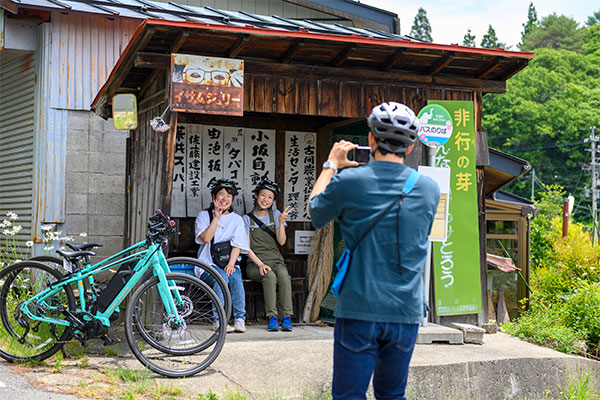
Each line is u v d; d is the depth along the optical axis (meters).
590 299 7.87
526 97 49.38
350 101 6.66
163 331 5.40
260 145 7.84
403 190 3.02
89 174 8.58
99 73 8.64
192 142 7.58
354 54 6.52
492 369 5.71
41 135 8.34
